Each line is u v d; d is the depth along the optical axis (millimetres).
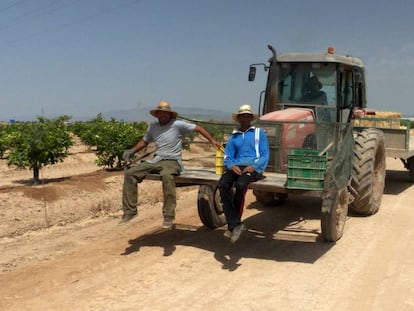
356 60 9250
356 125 10578
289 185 5930
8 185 12055
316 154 6000
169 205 6277
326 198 6066
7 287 5270
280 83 8883
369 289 5316
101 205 9523
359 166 8234
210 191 7566
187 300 4953
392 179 13320
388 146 10781
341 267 6023
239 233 5906
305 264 6133
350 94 9211
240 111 6230
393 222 8281
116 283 5398
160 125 6578
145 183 11617
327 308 4805
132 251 6625
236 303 4895
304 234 7449
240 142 6234
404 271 5887
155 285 5359
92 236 7520
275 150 6984
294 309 4770
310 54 8578
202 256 6418
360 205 8438
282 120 7094
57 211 8805
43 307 4738
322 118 8461
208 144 7410
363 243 7035
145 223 8383
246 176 5906
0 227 7629
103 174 13234
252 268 5969
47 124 12266
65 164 16438
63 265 6008
